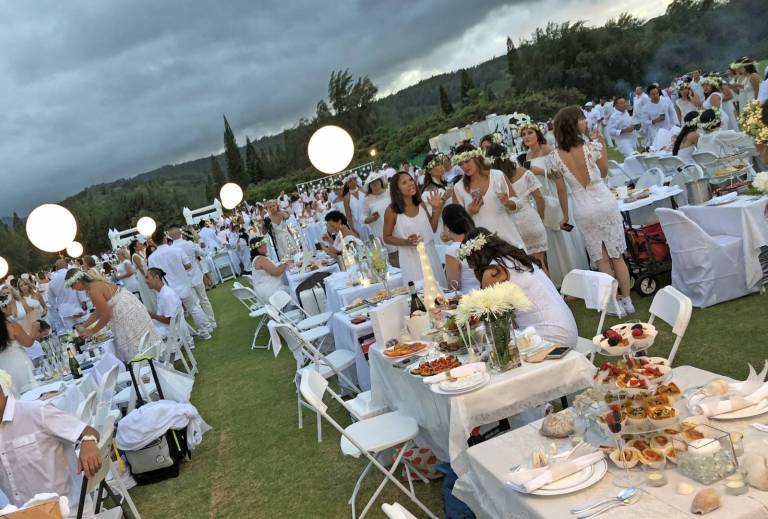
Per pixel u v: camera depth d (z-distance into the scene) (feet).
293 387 22.09
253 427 19.21
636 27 167.53
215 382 25.64
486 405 10.15
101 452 10.89
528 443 8.20
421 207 20.04
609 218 18.15
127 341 22.56
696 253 17.43
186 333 31.09
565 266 22.39
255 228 58.80
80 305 37.65
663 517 6.03
